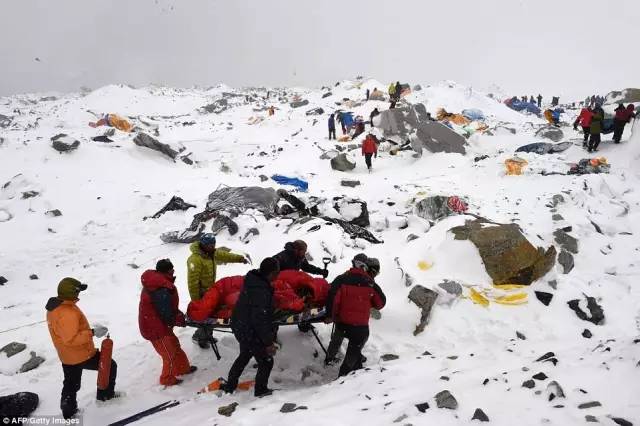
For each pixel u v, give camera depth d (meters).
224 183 15.41
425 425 3.62
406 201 12.03
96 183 15.05
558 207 10.73
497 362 5.16
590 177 12.12
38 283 9.12
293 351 6.18
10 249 10.91
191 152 19.81
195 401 5.12
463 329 6.36
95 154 17.67
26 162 16.12
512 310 6.61
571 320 6.46
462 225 7.79
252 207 10.87
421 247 8.04
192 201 13.13
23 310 7.75
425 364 5.34
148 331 5.39
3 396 5.10
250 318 4.93
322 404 4.49
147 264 9.34
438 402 3.96
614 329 6.29
